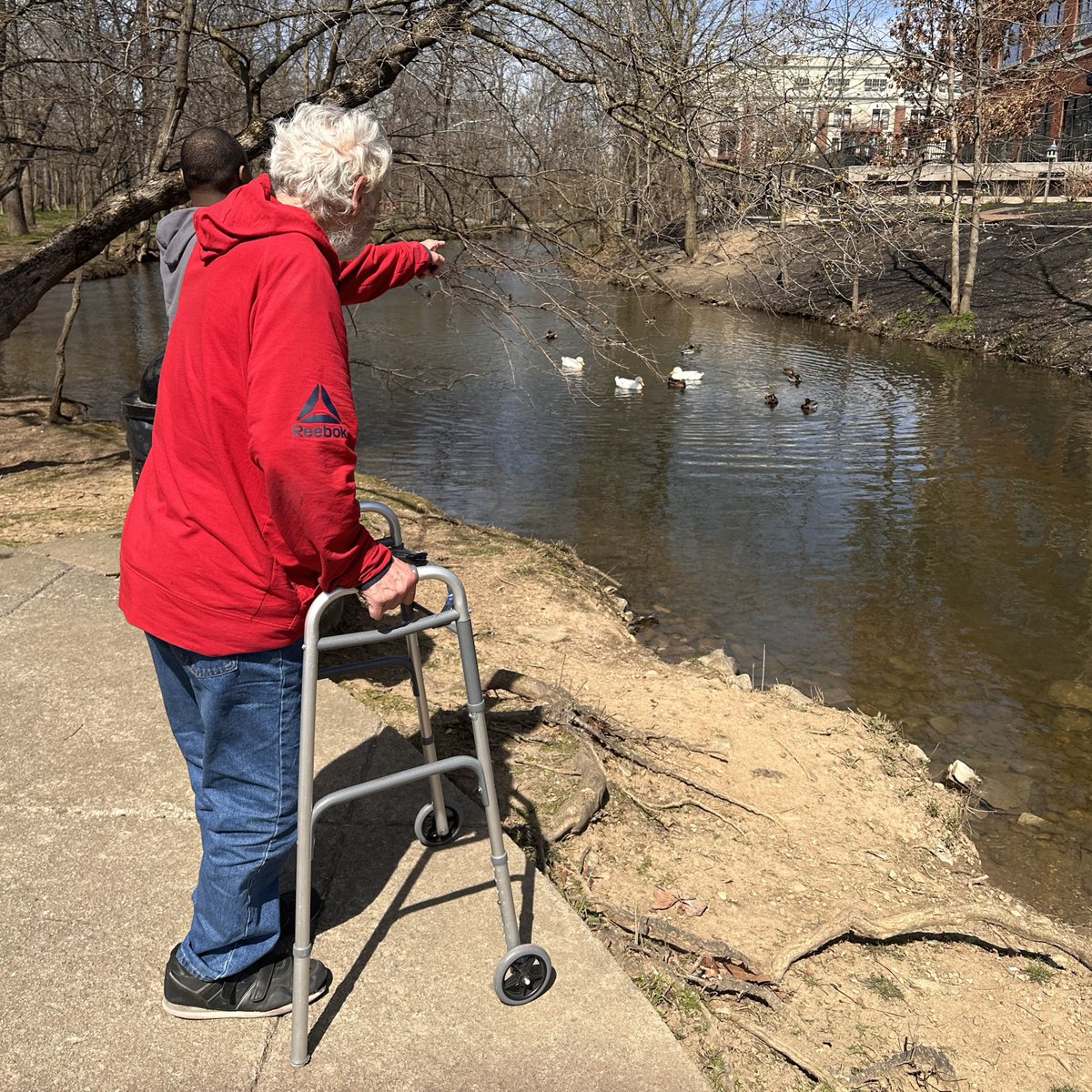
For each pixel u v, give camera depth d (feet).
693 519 33.09
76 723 11.57
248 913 7.26
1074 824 16.43
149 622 6.64
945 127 40.81
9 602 15.10
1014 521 33.58
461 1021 7.62
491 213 26.96
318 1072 7.12
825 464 40.06
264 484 6.43
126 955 8.09
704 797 13.89
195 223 6.73
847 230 21.58
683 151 22.04
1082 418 48.19
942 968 11.57
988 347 66.59
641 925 10.48
